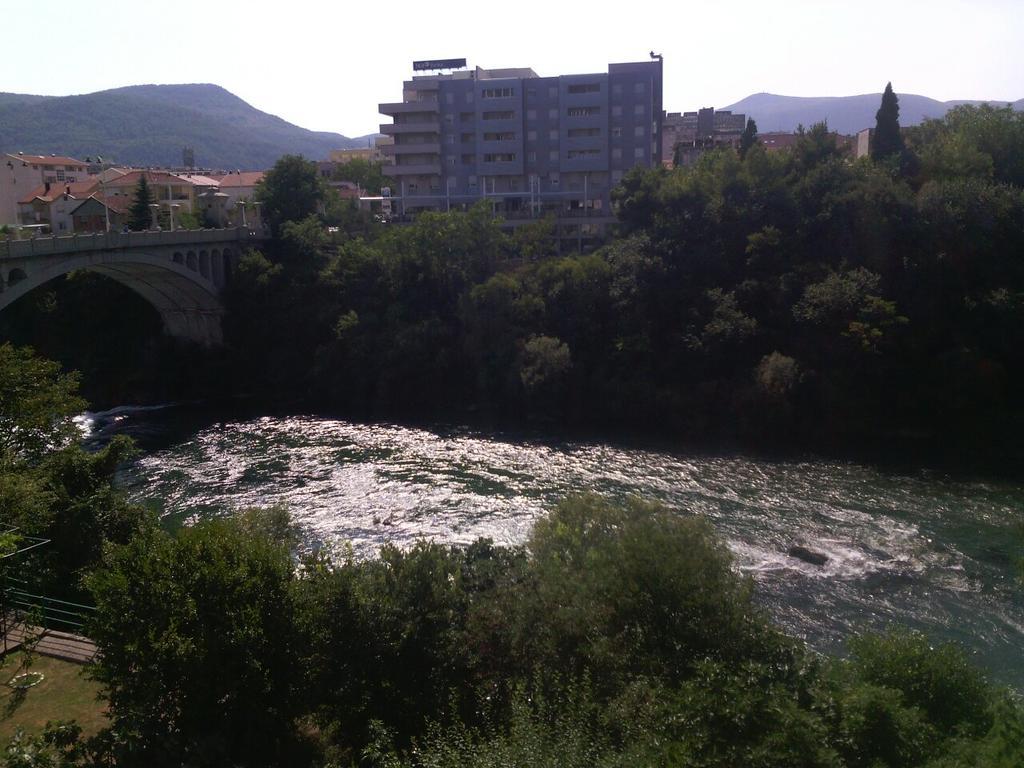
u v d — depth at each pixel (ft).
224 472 159.33
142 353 244.01
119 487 144.66
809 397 179.93
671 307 206.49
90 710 56.54
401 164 327.47
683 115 514.68
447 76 344.28
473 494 144.25
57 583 79.10
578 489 145.28
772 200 211.82
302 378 233.35
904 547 117.39
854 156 276.21
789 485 147.43
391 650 57.11
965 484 147.13
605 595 62.08
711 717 45.93
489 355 211.20
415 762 48.73
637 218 237.45
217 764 48.24
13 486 73.56
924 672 59.82
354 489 147.95
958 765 46.62
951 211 191.93
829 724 48.29
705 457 167.12
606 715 48.67
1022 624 94.32
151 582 51.85
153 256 204.95
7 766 44.01
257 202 282.77
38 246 169.17
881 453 167.22
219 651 50.11
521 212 305.12
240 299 241.14
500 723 52.16
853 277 187.01
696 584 61.36
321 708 56.49
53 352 242.17
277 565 55.36
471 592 66.39
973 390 179.11
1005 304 180.34
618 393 196.03
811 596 101.86
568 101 310.24
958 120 253.44
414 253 232.12
